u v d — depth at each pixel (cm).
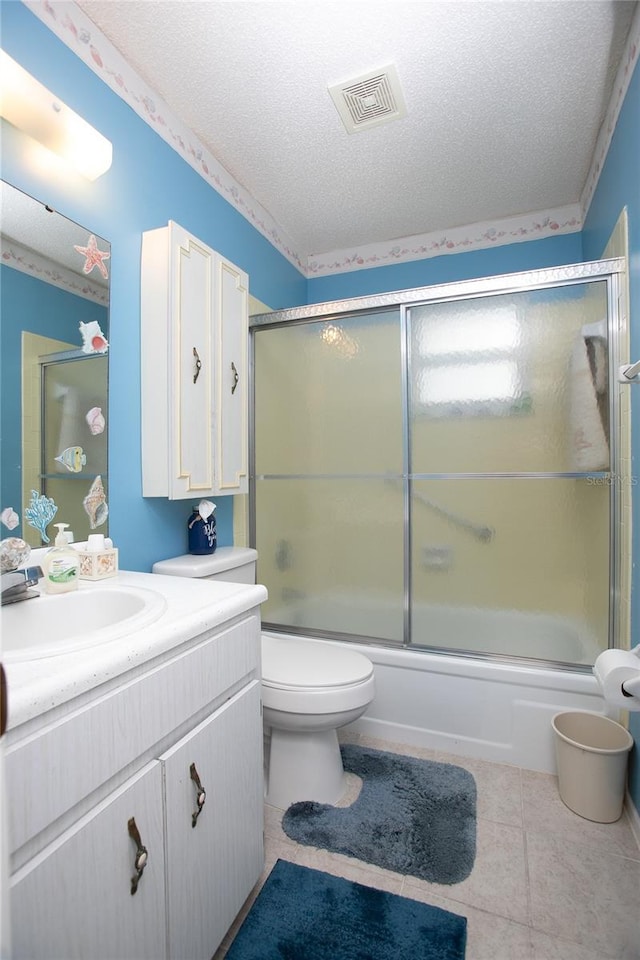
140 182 157
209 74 157
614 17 138
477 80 160
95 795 72
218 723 101
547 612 181
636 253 147
